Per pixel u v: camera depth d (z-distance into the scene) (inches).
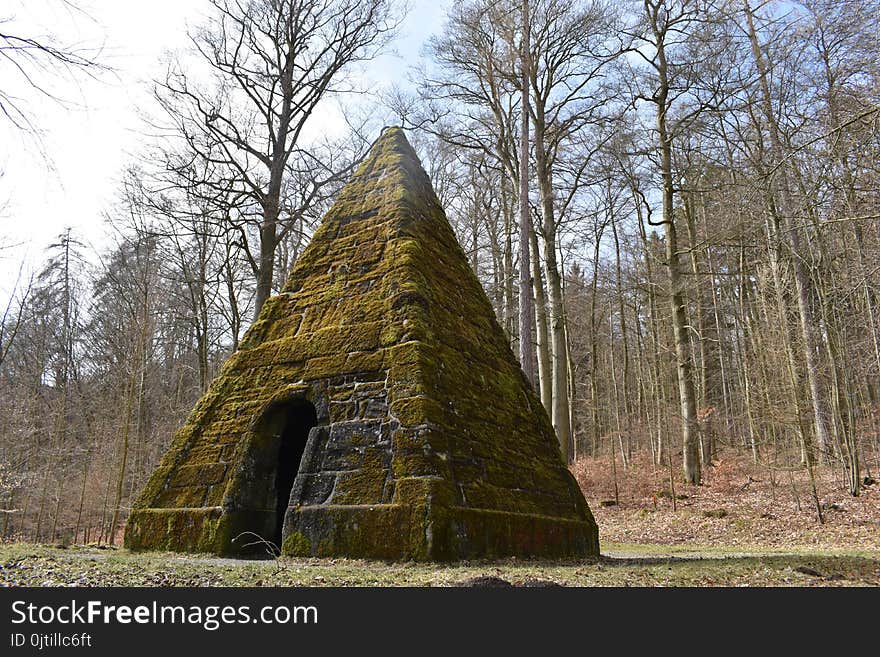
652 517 738.2
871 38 516.7
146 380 999.6
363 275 345.7
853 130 471.2
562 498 358.6
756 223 668.7
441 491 252.8
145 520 323.6
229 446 322.3
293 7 832.9
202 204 789.9
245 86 826.8
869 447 874.8
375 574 212.2
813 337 812.6
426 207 400.8
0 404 968.9
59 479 959.0
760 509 686.5
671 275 926.4
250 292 1046.4
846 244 706.8
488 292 1116.5
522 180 744.3
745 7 836.6
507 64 874.8
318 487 278.8
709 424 978.1
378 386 291.9
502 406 348.5
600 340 1542.8
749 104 818.8
